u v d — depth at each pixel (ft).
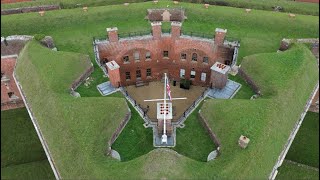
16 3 189.57
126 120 111.96
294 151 141.18
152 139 107.04
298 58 129.90
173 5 167.73
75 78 125.49
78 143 100.73
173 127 110.32
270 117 106.73
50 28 157.58
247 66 129.80
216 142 103.81
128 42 142.72
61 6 190.60
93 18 161.17
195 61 148.97
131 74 154.92
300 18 162.30
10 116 155.63
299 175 130.62
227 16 160.86
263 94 119.24
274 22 158.81
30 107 120.57
